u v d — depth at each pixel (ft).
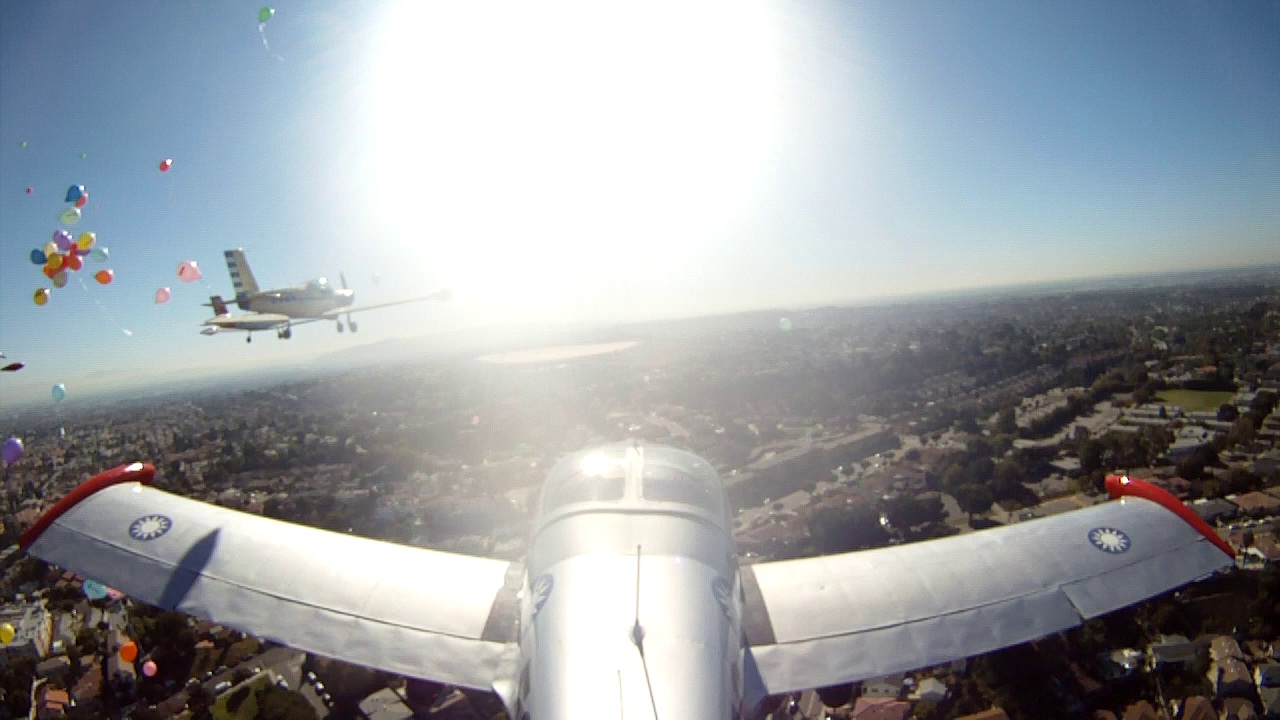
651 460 39.78
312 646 36.01
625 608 28.55
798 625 36.76
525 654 29.22
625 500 35.83
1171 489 170.60
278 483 254.06
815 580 40.27
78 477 286.66
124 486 48.32
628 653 26.63
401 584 40.16
